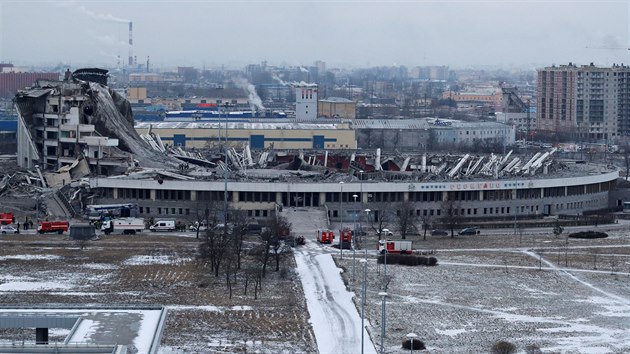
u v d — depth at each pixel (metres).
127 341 168.88
